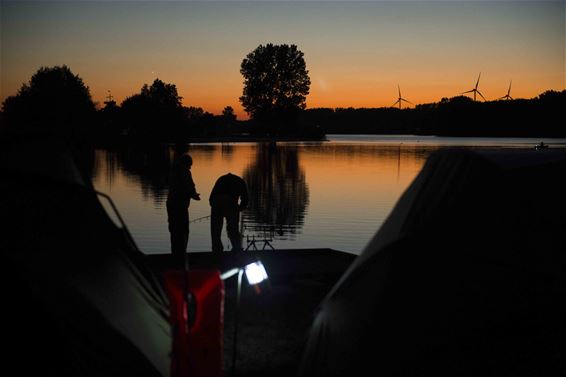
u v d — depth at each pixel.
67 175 5.25
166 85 165.00
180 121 133.50
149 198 29.45
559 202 5.05
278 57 143.00
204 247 16.81
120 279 5.16
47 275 4.48
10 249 4.46
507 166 5.16
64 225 4.94
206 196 30.81
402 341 4.50
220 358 4.71
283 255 11.33
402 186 37.97
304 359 5.04
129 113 131.12
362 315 4.66
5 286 4.36
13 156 5.04
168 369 5.09
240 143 134.38
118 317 4.78
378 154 84.75
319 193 33.91
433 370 4.47
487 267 4.68
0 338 4.31
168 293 4.71
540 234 4.88
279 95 143.38
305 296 8.37
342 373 4.58
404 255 4.72
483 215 4.87
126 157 68.50
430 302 4.57
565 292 4.66
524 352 4.50
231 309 7.74
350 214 25.20
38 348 4.37
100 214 5.48
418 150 101.25
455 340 4.49
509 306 4.58
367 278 4.82
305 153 87.25
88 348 4.49
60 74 114.75
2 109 108.19
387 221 5.23
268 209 26.75
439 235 4.75
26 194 4.89
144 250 16.55
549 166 5.34
